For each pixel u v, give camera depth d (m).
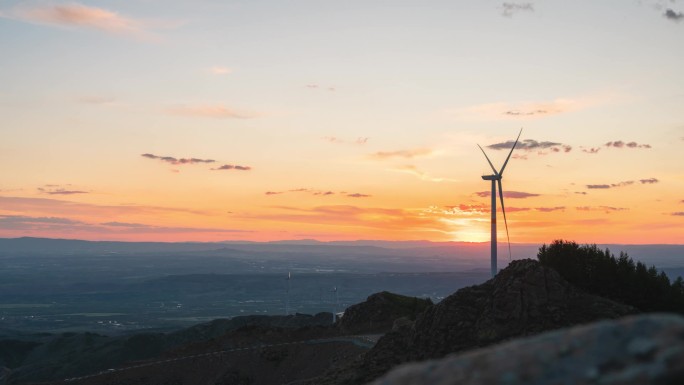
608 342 13.21
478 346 59.75
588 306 61.78
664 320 13.34
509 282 64.81
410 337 67.06
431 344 63.38
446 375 13.84
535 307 61.75
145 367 122.69
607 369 12.51
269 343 124.69
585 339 13.51
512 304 62.38
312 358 109.19
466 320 63.62
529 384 12.71
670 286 80.06
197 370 118.44
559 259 80.06
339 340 113.12
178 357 127.00
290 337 127.69
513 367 13.30
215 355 121.25
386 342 69.19
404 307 127.75
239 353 119.75
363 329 122.00
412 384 13.95
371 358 67.12
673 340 12.53
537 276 64.38
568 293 63.44
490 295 65.56
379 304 127.69
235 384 109.44
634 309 61.69
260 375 110.81
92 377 123.06
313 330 130.00
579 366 12.79
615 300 75.69
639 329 13.32
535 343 13.99
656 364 12.00
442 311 65.75
